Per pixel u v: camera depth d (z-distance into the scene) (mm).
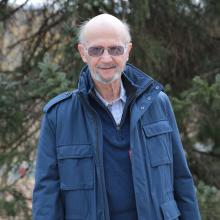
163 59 5613
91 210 2625
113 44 2590
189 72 6090
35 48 6352
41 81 5281
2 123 5660
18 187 5891
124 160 2660
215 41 6184
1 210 5535
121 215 2654
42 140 2738
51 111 2738
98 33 2588
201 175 6312
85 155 2645
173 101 5074
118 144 2664
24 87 5562
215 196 5031
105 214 2621
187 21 5914
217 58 6129
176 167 2861
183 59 5988
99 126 2656
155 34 5824
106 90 2709
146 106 2684
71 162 2654
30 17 6461
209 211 4887
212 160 6645
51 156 2715
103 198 2623
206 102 4922
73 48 5207
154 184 2668
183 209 2875
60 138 2689
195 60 6113
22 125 5781
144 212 2615
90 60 2623
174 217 2697
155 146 2707
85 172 2643
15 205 5543
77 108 2713
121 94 2746
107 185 2643
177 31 5910
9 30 6543
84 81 2701
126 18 5328
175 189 2887
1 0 6305
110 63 2602
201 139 6859
